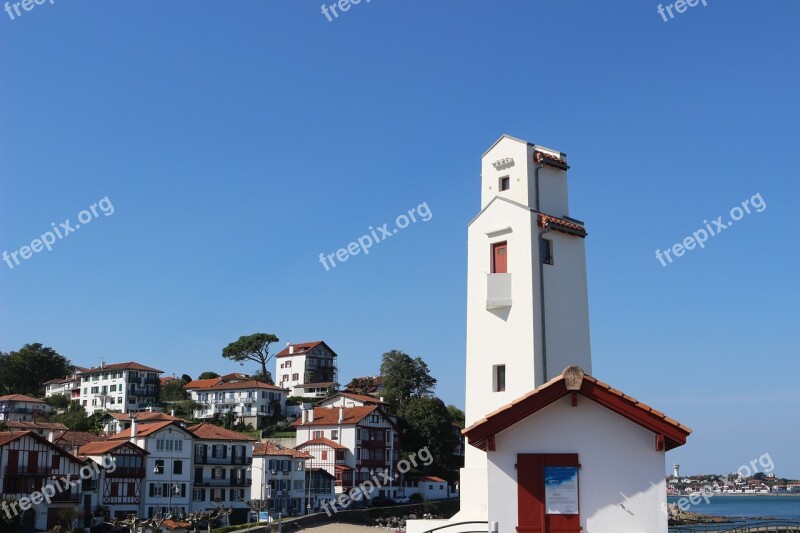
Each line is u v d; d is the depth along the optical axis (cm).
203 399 18562
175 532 9075
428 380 17050
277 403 18312
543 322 4516
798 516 18825
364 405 15850
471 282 4772
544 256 4644
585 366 4672
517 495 2191
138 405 18112
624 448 2175
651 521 2130
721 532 4372
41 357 19988
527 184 4738
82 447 11125
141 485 10612
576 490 2170
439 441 15400
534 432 2214
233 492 11538
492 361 4594
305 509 12431
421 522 4222
